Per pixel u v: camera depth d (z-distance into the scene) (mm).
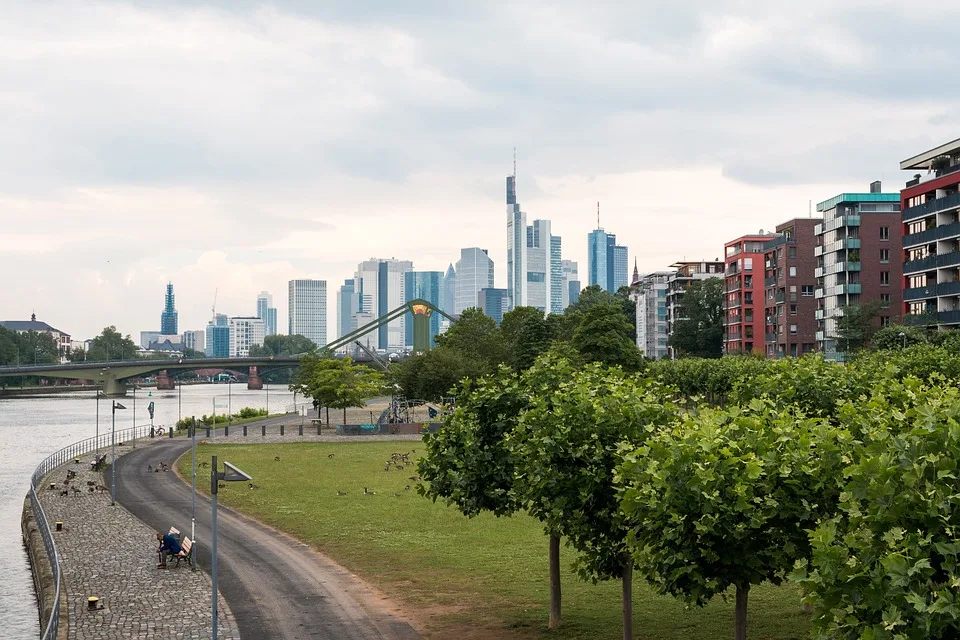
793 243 146625
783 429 21562
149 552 45625
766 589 37000
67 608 35281
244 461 84938
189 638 31109
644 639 29797
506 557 43562
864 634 13828
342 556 44062
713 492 19906
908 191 112000
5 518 67312
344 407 124312
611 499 26562
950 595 13430
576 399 27766
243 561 43250
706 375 112812
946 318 103188
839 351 119188
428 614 33844
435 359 129625
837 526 19438
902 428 19750
